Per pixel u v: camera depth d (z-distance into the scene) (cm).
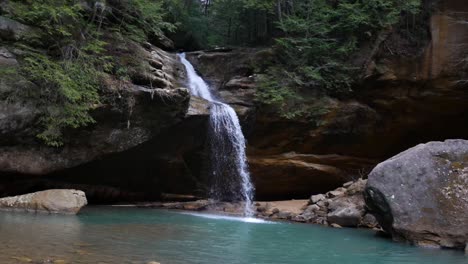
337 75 1748
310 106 1716
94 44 1285
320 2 1834
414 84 1756
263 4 1938
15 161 1188
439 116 1834
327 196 1425
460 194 897
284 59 1819
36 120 1164
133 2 1531
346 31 1803
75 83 1180
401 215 910
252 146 1723
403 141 1902
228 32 2444
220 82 1828
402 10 1773
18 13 1205
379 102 1777
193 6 2512
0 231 734
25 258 547
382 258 738
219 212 1417
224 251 719
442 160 940
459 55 1711
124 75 1327
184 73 1756
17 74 1135
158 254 646
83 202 1118
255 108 1698
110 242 715
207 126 1509
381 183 955
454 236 863
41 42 1227
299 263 665
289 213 1352
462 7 1728
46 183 1298
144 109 1309
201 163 1575
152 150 1403
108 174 1397
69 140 1241
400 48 1761
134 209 1348
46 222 890
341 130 1755
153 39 1858
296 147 1762
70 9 1218
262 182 1759
